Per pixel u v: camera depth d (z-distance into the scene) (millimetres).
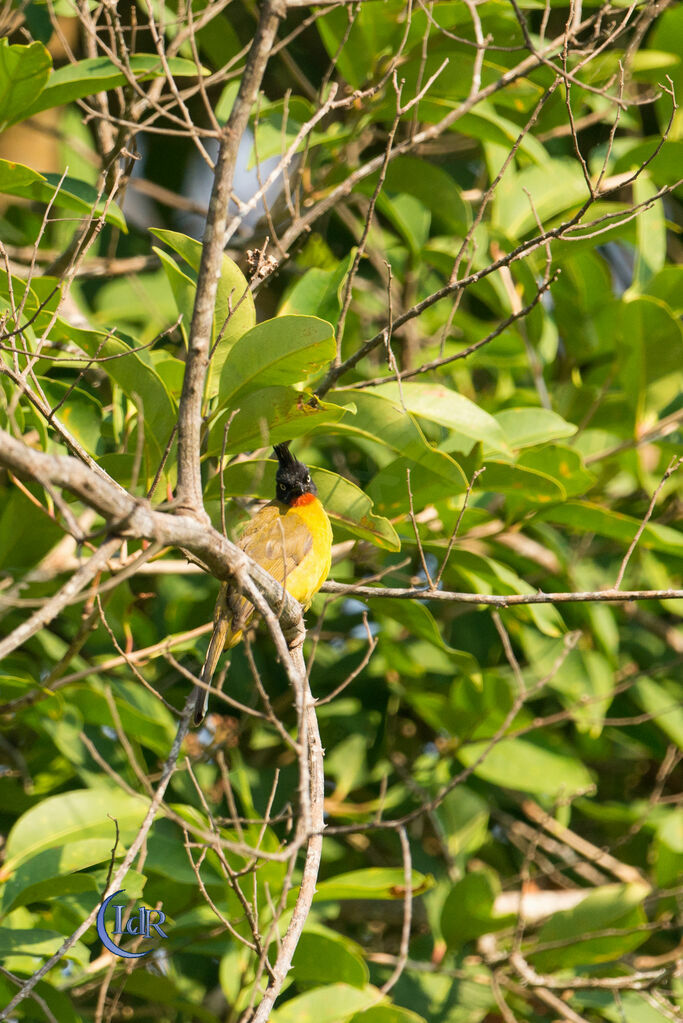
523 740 11109
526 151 10008
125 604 9781
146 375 7977
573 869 12711
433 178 10523
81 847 7812
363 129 10195
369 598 9539
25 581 8312
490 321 14609
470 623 12227
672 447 11102
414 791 11320
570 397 11953
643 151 11070
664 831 10742
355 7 8797
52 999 7543
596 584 12016
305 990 9281
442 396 8648
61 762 10461
